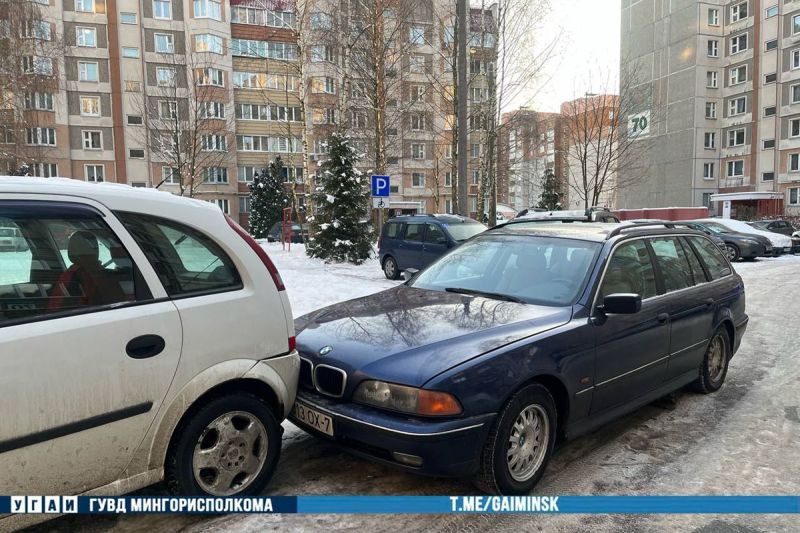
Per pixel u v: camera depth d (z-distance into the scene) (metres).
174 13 42.06
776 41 44.94
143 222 2.63
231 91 43.25
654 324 3.98
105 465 2.40
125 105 41.84
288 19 43.22
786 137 44.34
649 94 40.31
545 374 3.11
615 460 3.64
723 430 4.17
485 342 3.04
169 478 2.68
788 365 6.04
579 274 3.76
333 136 17.20
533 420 3.15
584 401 3.40
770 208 40.28
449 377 2.77
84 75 41.16
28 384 2.14
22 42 24.30
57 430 2.22
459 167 12.02
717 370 5.12
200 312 2.68
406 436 2.70
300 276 12.13
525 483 3.07
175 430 2.67
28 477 2.18
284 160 45.75
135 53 41.72
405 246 12.66
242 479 2.93
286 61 23.27
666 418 4.42
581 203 64.75
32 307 2.22
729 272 5.43
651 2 52.69
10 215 2.24
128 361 2.41
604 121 31.27
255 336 2.90
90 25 40.97
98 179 41.91
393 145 28.59
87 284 2.38
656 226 4.67
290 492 3.12
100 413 2.34
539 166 46.06
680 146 50.38
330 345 3.28
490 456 2.88
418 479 3.28
